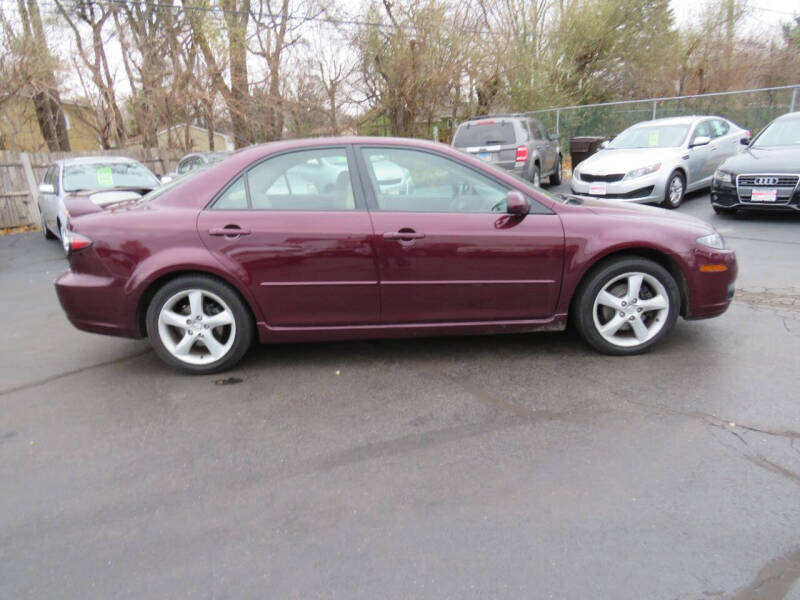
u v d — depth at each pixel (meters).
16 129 15.18
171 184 4.02
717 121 11.20
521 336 4.47
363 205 3.79
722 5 25.72
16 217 12.59
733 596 1.93
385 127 19.98
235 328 3.85
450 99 19.19
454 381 3.71
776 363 3.74
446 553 2.19
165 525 2.41
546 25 22.12
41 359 4.39
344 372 3.91
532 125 12.76
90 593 2.06
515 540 2.24
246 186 3.80
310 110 19.66
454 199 3.87
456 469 2.73
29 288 6.99
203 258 3.67
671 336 4.32
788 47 26.52
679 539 2.20
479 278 3.81
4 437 3.19
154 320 3.79
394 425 3.18
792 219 8.42
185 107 18.23
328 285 3.76
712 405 3.22
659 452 2.79
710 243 3.94
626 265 3.84
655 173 9.34
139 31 17.75
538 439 2.96
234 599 2.01
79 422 3.33
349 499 2.54
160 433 3.17
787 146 8.66
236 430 3.18
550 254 3.80
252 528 2.37
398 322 3.91
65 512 2.52
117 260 3.71
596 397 3.39
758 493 2.45
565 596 1.96
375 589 2.03
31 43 13.36
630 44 24.11
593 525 2.30
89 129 19.39
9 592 2.07
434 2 17.70
